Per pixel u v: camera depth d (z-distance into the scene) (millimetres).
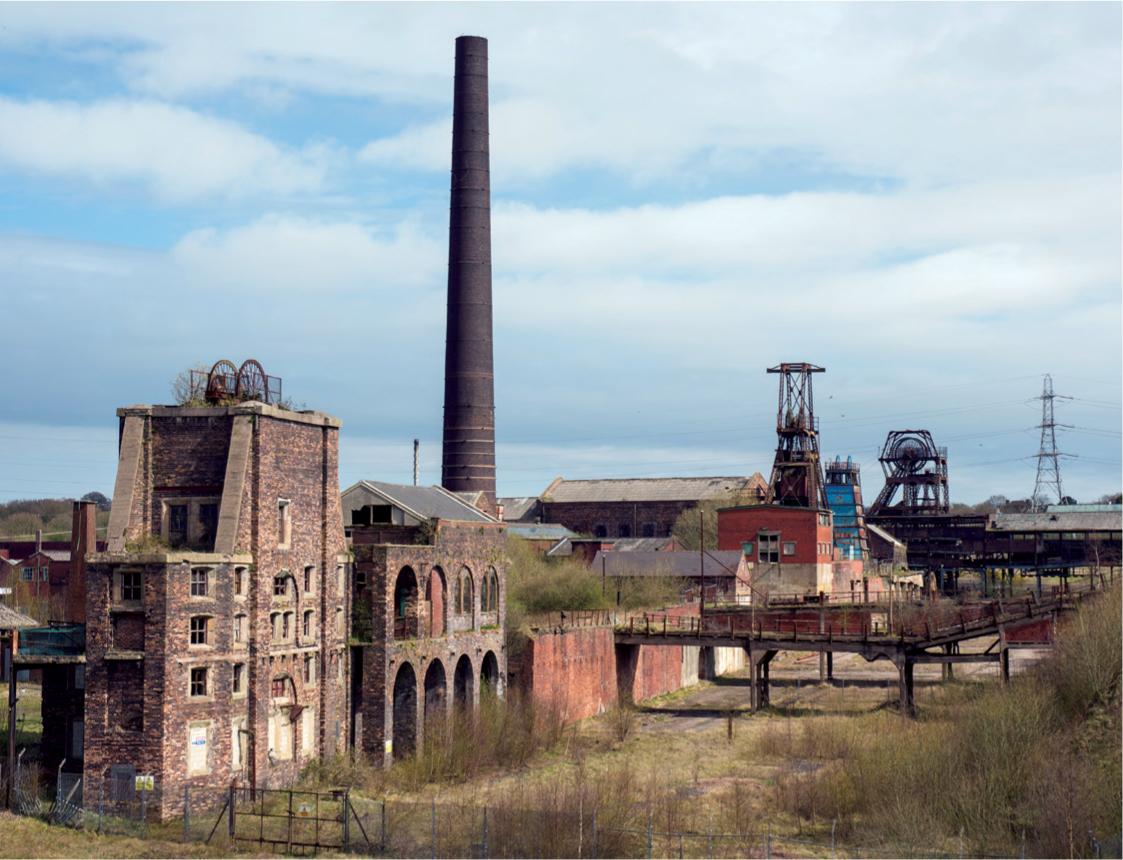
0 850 45438
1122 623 63625
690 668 96938
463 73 110000
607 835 46438
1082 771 50156
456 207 110000
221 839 48000
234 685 53188
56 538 145125
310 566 58531
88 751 50594
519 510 168000
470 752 61594
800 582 118188
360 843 47594
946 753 53344
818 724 70312
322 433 60031
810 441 125250
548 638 75812
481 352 109812
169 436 55531
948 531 144500
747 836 48969
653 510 160375
